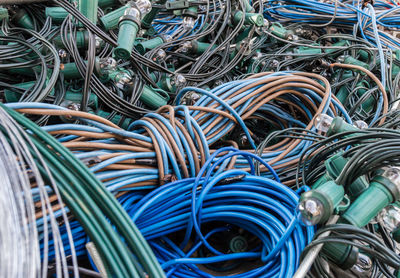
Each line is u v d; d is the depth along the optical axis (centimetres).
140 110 139
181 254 106
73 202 71
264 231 106
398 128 144
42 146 80
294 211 102
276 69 182
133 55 146
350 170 86
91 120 106
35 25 158
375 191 90
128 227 70
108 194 74
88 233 69
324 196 82
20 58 140
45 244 60
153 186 110
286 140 144
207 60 182
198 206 100
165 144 109
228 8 184
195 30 206
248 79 139
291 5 229
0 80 144
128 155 103
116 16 151
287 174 130
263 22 178
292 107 158
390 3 261
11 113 84
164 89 162
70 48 134
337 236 83
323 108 136
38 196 83
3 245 55
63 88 138
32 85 138
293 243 95
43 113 97
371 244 80
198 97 151
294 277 82
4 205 60
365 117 168
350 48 186
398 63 198
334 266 112
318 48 192
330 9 223
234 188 109
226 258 101
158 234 106
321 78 147
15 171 67
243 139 149
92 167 96
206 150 114
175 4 174
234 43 196
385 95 157
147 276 70
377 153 85
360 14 217
